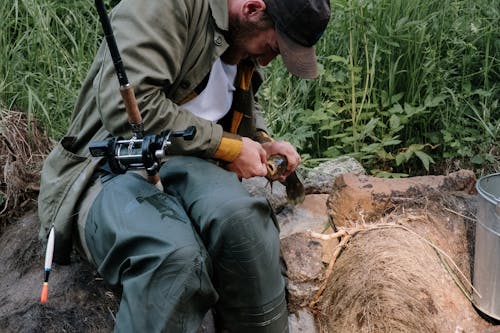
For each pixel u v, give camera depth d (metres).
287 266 2.32
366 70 3.20
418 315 2.20
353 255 2.34
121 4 1.97
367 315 2.22
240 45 2.07
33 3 3.33
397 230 2.39
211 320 2.13
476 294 2.29
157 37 1.89
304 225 2.51
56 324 2.09
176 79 2.03
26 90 3.09
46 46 3.25
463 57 3.22
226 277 1.78
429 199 2.52
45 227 2.09
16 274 2.38
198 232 1.79
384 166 3.11
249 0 1.97
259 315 1.81
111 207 1.80
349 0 3.23
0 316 2.16
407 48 3.21
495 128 3.10
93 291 2.20
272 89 3.21
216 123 2.16
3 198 2.66
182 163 1.92
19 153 2.79
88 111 2.10
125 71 1.83
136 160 1.75
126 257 1.72
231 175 1.90
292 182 2.50
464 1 3.38
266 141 2.45
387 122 3.19
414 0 3.29
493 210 2.14
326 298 2.33
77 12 3.58
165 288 1.64
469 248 2.46
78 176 2.04
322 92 3.28
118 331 1.65
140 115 1.80
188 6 1.96
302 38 2.02
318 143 3.22
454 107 3.14
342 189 2.53
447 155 3.08
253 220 1.74
